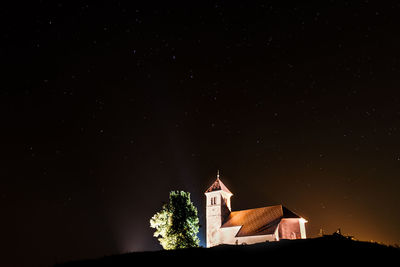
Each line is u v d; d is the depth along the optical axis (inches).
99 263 992.9
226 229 2212.1
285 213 2018.9
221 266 885.8
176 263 943.7
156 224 1718.8
